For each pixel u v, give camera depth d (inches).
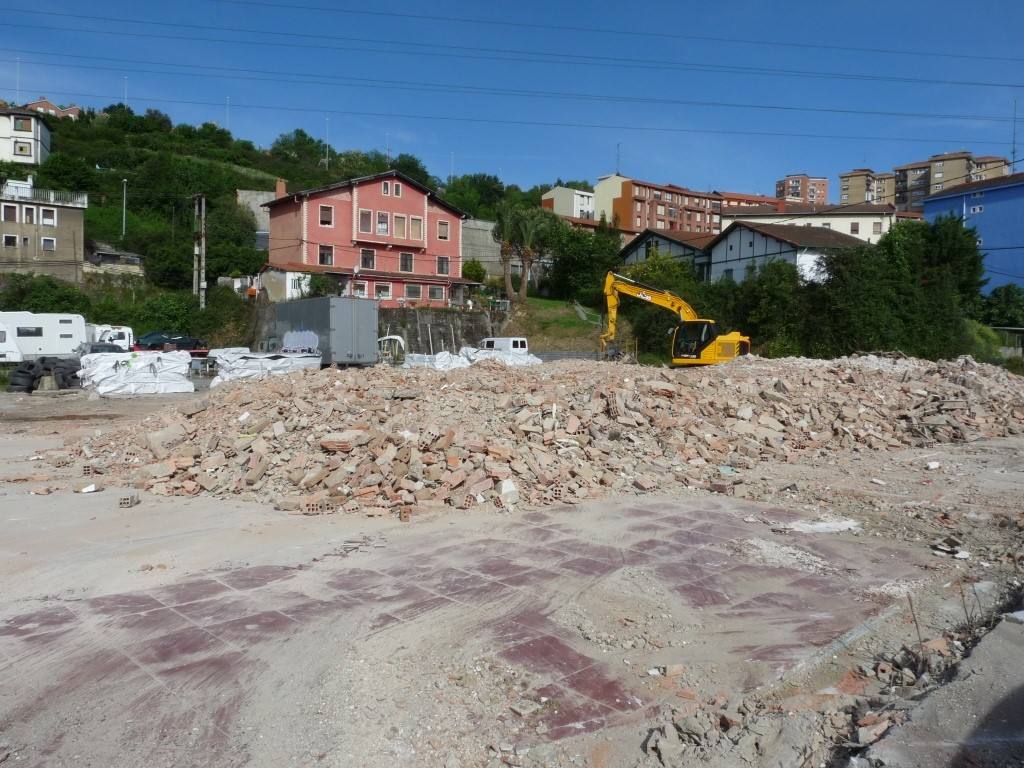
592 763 135.1
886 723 140.5
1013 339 1573.6
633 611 209.5
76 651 184.7
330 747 140.8
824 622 202.5
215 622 202.7
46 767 134.2
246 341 1825.8
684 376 597.9
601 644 187.6
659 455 422.0
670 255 1984.5
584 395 481.1
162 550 272.4
